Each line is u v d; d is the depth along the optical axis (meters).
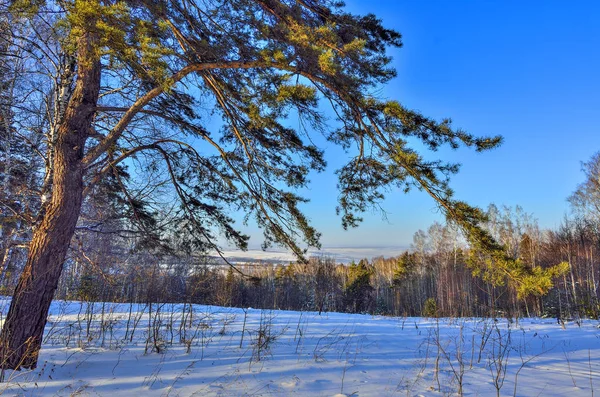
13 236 7.70
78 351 4.96
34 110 8.76
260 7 5.07
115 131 4.96
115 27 3.76
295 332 7.18
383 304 38.12
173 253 7.48
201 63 4.67
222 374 4.28
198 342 5.99
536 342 7.45
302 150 6.22
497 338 7.63
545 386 4.28
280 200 6.61
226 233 7.13
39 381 3.74
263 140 6.22
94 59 4.23
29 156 9.38
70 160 4.70
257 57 4.52
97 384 3.79
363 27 5.61
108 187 7.70
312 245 6.60
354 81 4.55
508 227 26.59
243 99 5.45
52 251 4.41
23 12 4.28
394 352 5.99
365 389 3.94
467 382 4.41
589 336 8.17
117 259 8.89
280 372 4.43
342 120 5.78
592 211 25.61
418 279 40.88
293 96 4.63
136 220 7.59
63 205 4.55
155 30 4.14
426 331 8.54
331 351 5.74
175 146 7.15
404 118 4.78
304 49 4.23
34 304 4.20
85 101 4.96
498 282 5.03
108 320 6.75
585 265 24.75
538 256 29.20
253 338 6.43
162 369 4.41
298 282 33.28
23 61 8.41
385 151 5.29
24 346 4.05
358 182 6.19
